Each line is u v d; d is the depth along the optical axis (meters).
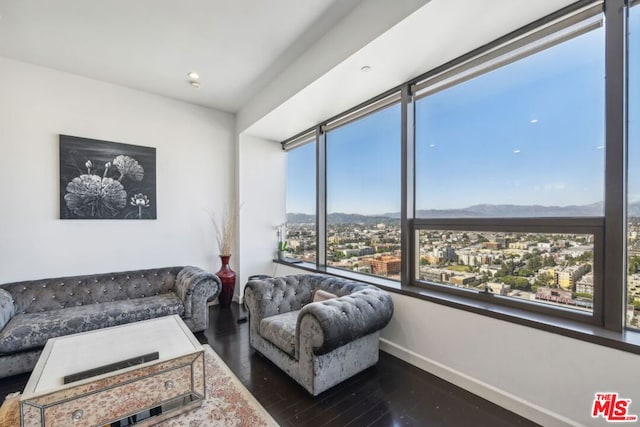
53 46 2.67
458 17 1.81
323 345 1.85
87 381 1.47
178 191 3.87
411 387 2.11
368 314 2.12
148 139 3.64
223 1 2.12
